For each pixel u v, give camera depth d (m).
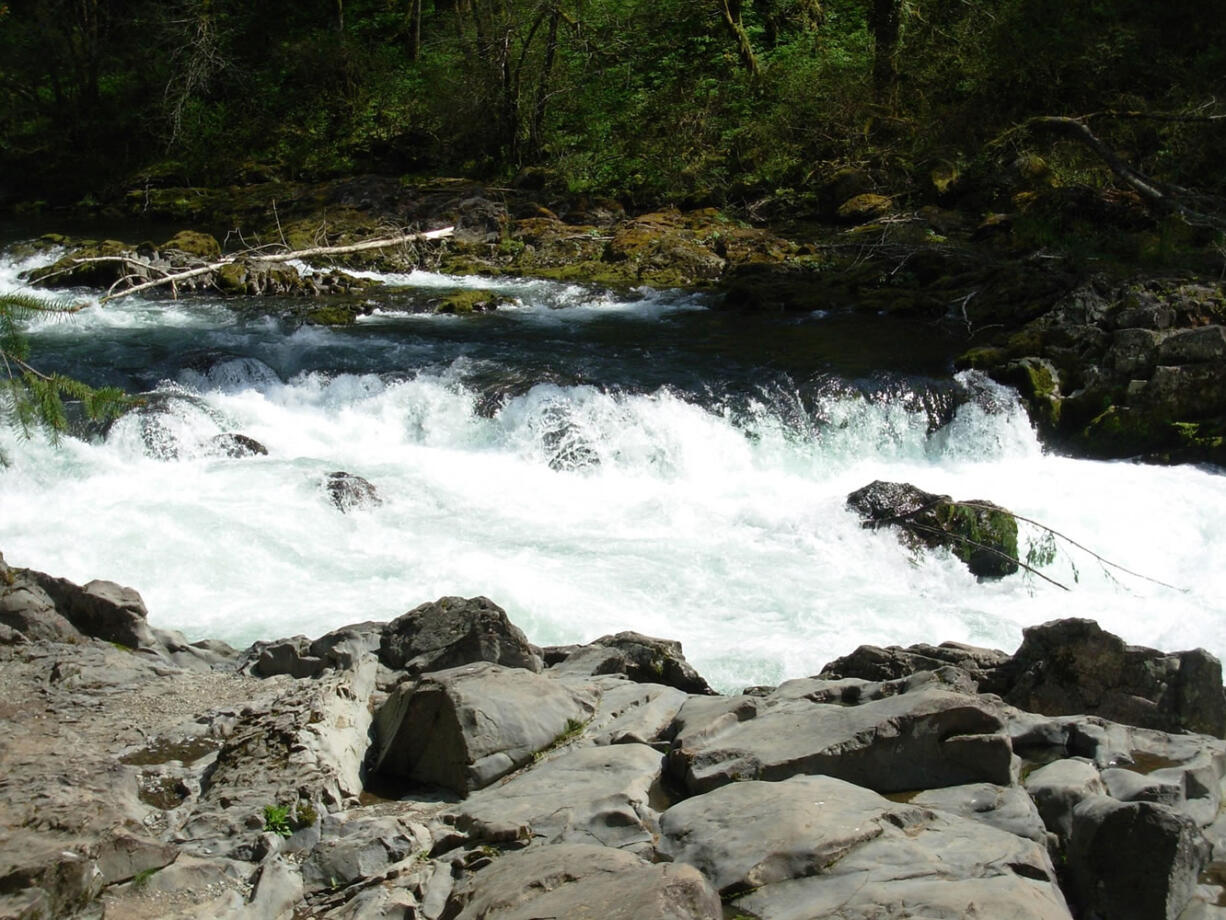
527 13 26.17
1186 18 20.50
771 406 12.66
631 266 19.94
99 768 4.52
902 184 22.39
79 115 31.11
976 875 3.67
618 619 8.76
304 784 4.38
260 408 12.59
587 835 4.09
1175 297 13.94
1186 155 19.56
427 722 4.77
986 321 15.57
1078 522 11.03
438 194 24.25
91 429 11.44
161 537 9.70
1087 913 3.84
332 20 32.69
